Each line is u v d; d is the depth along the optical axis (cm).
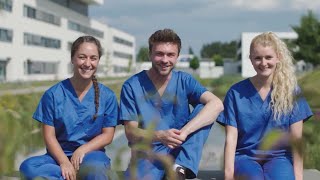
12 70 4994
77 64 314
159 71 318
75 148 320
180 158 305
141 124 221
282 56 321
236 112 330
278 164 301
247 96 330
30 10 5422
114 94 328
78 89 319
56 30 6225
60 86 317
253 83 332
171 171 134
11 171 94
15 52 5053
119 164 109
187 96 331
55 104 311
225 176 300
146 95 275
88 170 156
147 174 127
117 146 111
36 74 5603
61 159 293
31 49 5459
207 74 8625
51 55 6078
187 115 325
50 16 6034
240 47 8025
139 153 123
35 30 5566
